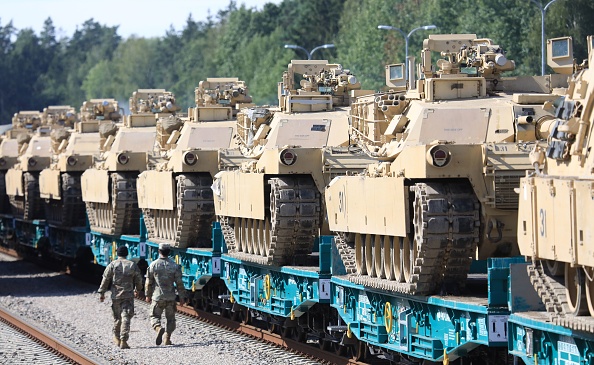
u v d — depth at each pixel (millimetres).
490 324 51594
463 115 63281
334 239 70250
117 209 114125
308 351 74000
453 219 56250
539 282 47344
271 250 77438
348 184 66062
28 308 100938
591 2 179375
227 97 109562
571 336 45344
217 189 89312
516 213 56656
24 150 165250
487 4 195000
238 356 73312
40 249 149000
